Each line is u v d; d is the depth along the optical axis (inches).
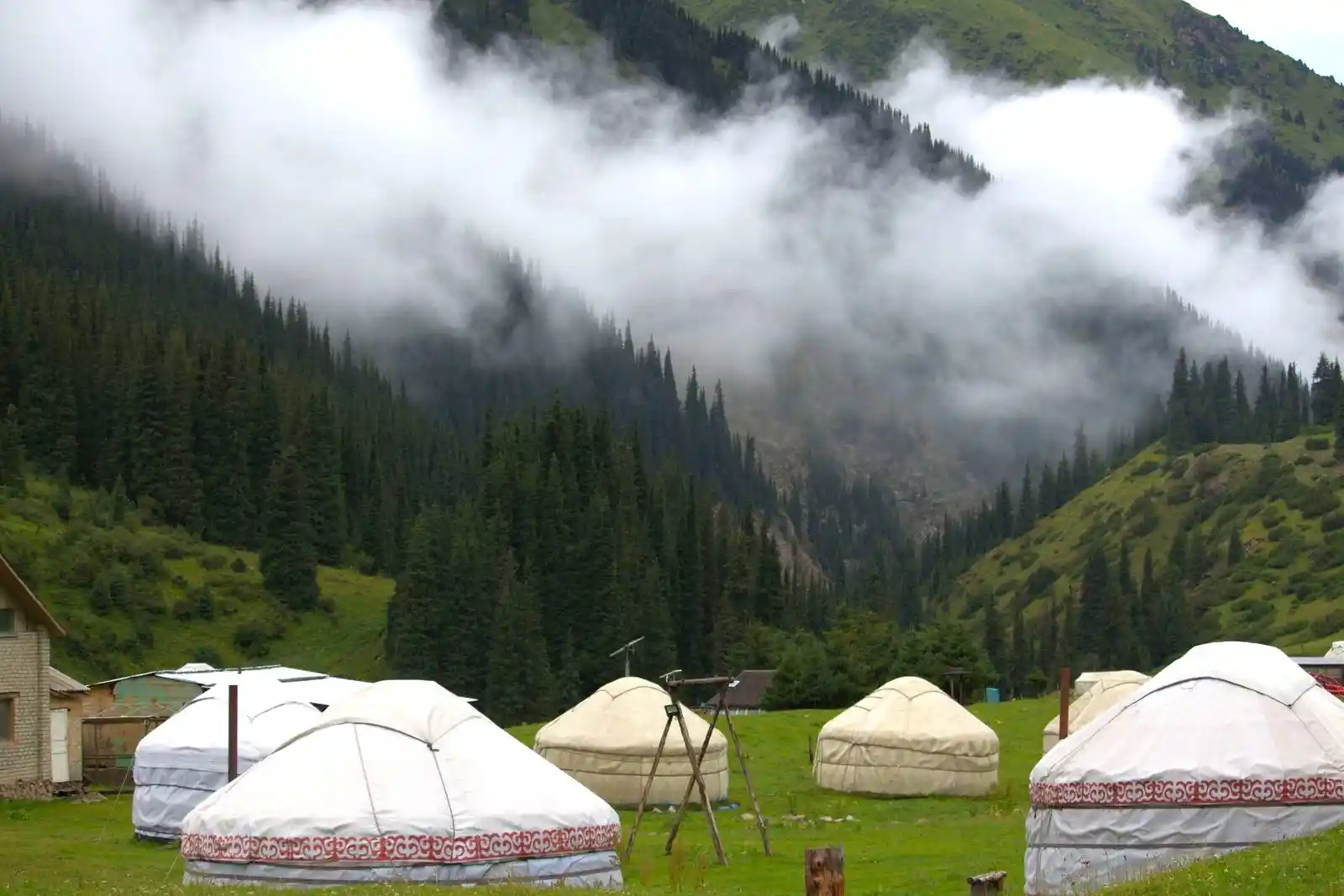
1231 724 904.3
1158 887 761.6
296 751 929.5
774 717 2583.7
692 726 1699.1
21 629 1875.0
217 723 1470.2
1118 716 940.0
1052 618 7628.0
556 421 6309.1
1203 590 7313.0
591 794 960.9
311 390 7647.6
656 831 1457.9
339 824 879.7
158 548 5521.7
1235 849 864.3
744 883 1114.1
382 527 6432.1
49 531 5324.8
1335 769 876.6
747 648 4825.3
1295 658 2696.9
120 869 1170.0
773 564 5644.7
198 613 5236.2
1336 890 683.4
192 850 908.0
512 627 4340.6
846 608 4451.3
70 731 1985.7
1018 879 1082.1
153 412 6176.2
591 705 1728.6
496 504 5344.5
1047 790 933.8
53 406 6190.9
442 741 936.9
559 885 871.1
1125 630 6707.7
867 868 1188.5
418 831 879.7
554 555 5167.3
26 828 1560.0
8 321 6358.3
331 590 5797.2
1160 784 892.6
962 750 1771.7
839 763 1820.9
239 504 6200.8
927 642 3796.8
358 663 5118.1
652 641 4830.2
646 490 6314.0
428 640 4589.1
